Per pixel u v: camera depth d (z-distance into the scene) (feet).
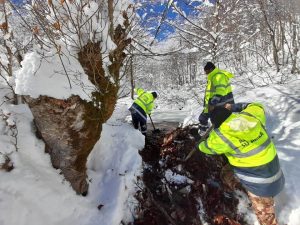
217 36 29.89
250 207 12.26
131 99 40.70
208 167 14.08
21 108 13.25
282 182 10.82
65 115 11.35
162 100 48.60
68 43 11.54
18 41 13.47
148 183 13.76
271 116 18.81
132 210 12.71
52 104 11.01
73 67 11.46
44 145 12.60
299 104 19.01
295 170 12.95
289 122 17.25
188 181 13.78
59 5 10.68
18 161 11.56
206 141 11.05
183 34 31.53
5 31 12.32
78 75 11.53
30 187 11.24
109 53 12.42
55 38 11.35
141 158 14.37
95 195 13.35
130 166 13.91
